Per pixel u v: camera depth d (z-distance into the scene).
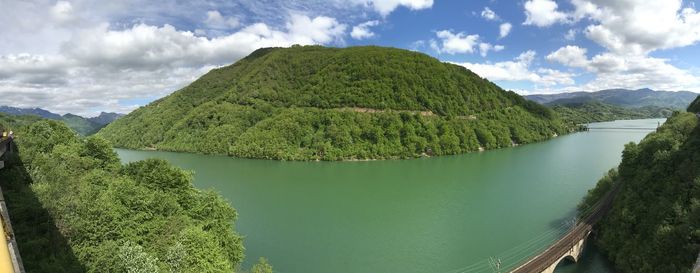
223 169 141.75
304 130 178.00
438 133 184.25
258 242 67.31
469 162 150.50
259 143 173.38
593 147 182.75
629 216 59.25
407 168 141.25
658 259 49.53
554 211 80.69
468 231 71.69
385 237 69.44
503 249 63.28
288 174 131.62
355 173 132.75
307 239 68.69
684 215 50.00
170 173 53.94
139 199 45.44
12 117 100.81
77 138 77.75
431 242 66.88
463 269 57.00
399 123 180.62
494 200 90.81
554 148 185.25
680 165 59.47
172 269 37.56
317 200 95.19
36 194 38.56
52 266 28.83
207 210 52.91
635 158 72.75
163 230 43.34
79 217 37.16
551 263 53.38
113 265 32.88
